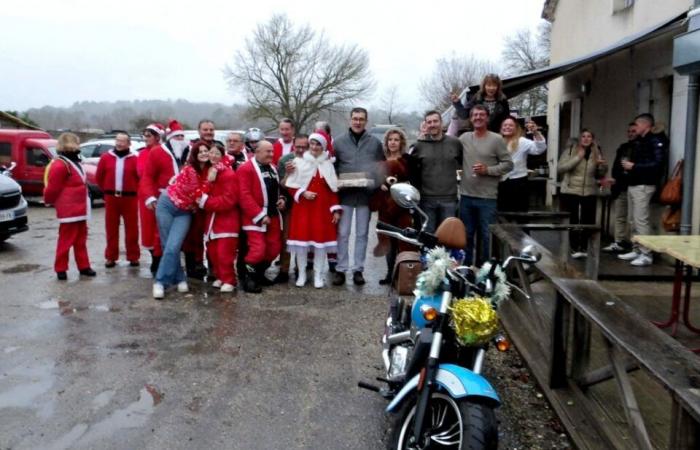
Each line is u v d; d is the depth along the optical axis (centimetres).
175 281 718
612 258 827
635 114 933
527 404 432
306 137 729
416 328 371
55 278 792
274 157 888
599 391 429
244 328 591
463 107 858
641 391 429
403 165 706
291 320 615
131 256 862
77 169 779
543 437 387
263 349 538
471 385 304
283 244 762
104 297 700
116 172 836
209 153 684
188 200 684
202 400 440
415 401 331
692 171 692
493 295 340
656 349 276
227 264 716
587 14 1145
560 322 414
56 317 626
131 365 502
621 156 837
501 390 455
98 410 423
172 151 795
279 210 740
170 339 561
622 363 314
